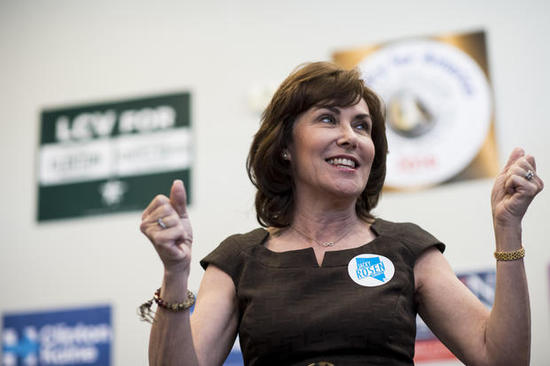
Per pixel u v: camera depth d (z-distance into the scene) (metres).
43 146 5.43
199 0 5.50
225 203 4.95
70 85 5.54
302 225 1.72
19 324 5.05
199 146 5.14
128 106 5.37
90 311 4.98
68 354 4.94
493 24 4.89
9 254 5.25
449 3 5.01
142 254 5.04
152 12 5.57
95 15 5.67
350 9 5.19
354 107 1.75
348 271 1.55
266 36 5.30
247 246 1.67
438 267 1.61
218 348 1.57
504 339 1.45
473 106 4.74
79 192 5.27
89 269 5.09
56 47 5.66
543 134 4.60
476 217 4.54
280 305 1.52
